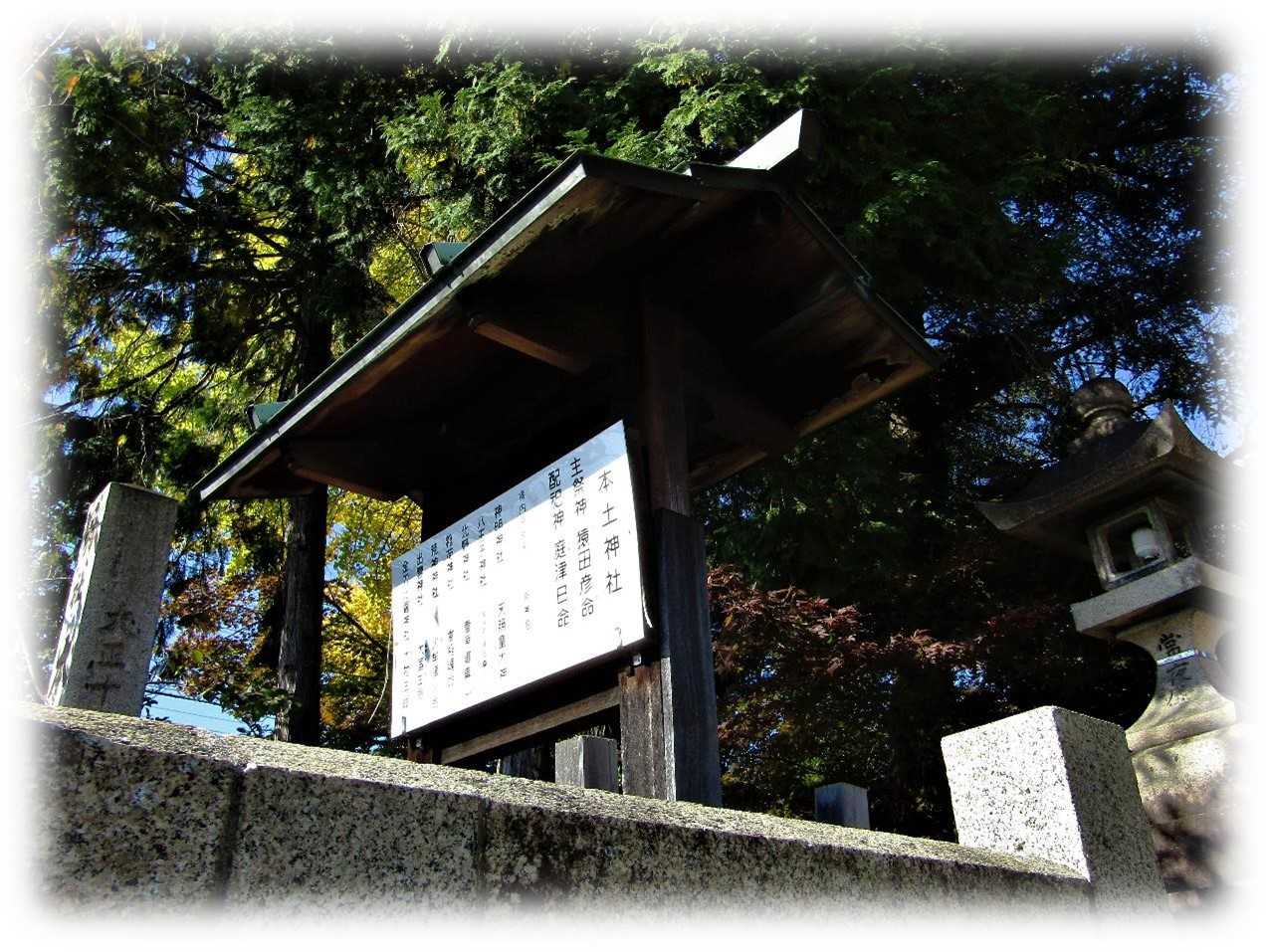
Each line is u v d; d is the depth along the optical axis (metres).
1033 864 3.25
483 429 4.71
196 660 9.94
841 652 8.62
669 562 3.51
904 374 4.73
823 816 3.48
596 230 3.76
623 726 3.39
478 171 9.32
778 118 9.05
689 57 9.02
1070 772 3.50
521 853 1.88
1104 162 13.73
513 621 3.92
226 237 10.55
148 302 10.63
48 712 1.56
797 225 4.06
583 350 3.94
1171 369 13.27
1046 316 12.72
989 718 10.12
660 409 3.88
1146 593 6.16
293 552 9.66
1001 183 10.02
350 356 4.13
